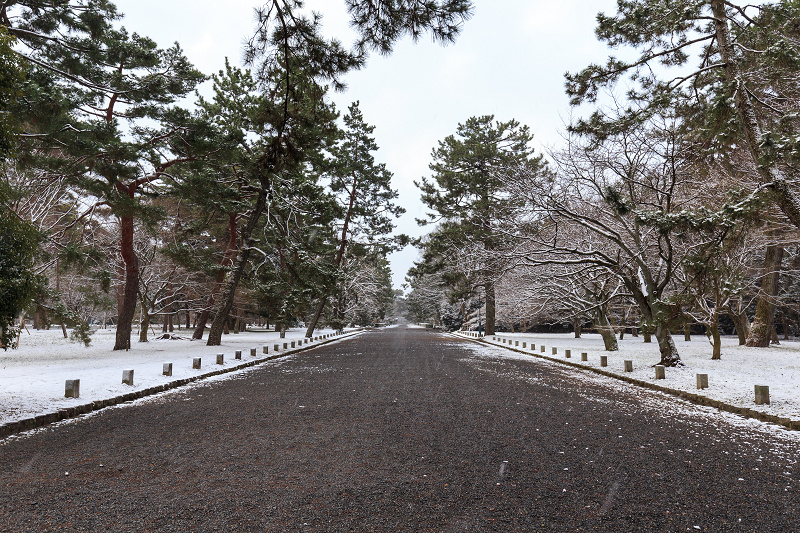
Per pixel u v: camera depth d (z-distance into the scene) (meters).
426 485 4.62
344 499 4.25
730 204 10.21
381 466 5.25
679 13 12.02
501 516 3.87
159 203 30.88
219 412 8.50
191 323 75.56
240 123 24.64
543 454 5.75
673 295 14.80
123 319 22.14
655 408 9.10
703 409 9.07
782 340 35.50
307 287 27.86
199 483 4.71
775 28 11.77
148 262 28.75
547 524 3.71
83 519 3.84
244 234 26.50
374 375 14.31
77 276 31.84
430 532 3.56
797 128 12.17
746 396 9.56
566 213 16.75
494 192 35.75
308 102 8.62
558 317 32.53
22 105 12.50
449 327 70.62
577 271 18.36
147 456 5.70
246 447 6.09
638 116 13.09
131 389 10.41
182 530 3.62
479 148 36.34
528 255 18.97
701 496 4.37
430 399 9.86
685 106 13.69
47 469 5.21
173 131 18.38
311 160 26.17
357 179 37.50
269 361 19.66
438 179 39.44
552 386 12.03
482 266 26.09
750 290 25.84
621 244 16.02
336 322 49.22
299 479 4.81
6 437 6.69
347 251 42.53
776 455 5.82
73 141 14.02
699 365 15.36
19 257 7.42
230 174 26.06
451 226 39.75
